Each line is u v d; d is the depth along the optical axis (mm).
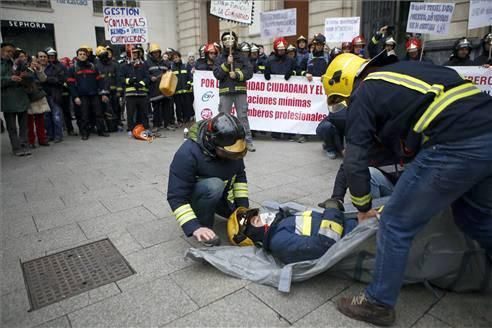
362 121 1776
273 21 7145
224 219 3320
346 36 7324
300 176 4578
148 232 3115
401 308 2090
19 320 2068
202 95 7230
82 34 18375
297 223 2400
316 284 2326
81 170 5082
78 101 7195
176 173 2586
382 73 1782
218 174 2736
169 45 19078
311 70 6680
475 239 2012
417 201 1716
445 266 2098
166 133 7965
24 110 6012
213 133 2486
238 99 5961
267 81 6852
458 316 2018
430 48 8547
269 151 6027
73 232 3150
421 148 1756
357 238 2074
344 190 3012
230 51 5762
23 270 2584
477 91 1696
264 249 2514
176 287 2330
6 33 16688
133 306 2160
